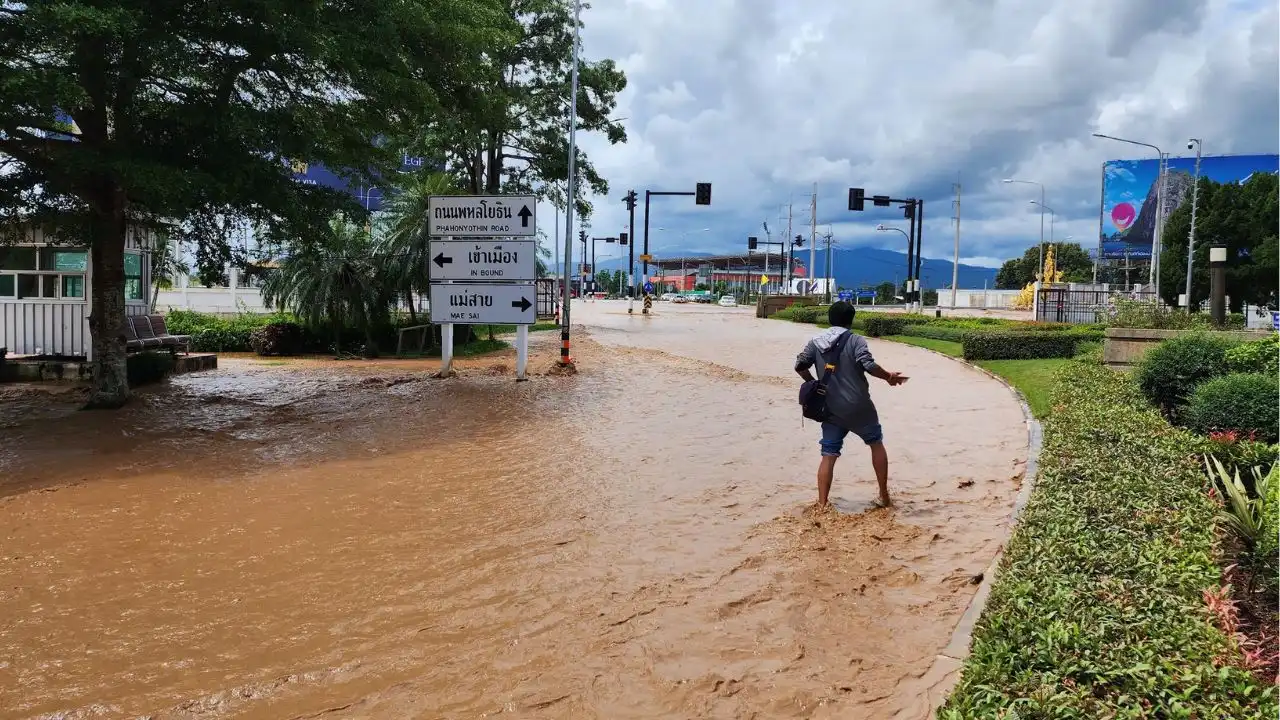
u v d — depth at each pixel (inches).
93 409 453.4
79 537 237.6
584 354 828.6
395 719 139.3
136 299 661.9
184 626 177.3
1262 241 1680.6
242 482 304.3
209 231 496.4
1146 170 2284.7
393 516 261.1
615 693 147.5
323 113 490.9
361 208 514.3
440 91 548.1
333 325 812.6
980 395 535.5
